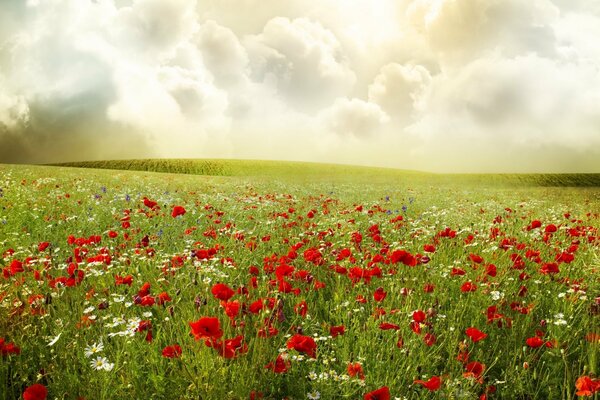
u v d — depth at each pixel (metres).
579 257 5.91
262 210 11.67
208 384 2.74
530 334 3.86
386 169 81.62
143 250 5.78
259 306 3.12
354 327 3.72
